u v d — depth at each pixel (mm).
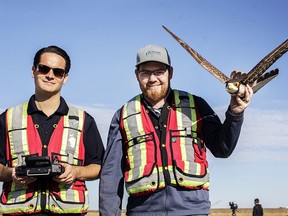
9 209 1720
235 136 1632
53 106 1809
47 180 1735
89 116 1855
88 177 1782
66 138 1783
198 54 1549
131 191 1685
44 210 1720
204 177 1674
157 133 1716
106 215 1735
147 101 1769
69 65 1827
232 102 1578
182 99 1772
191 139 1716
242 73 1500
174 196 1638
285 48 1447
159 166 1666
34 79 1798
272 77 1459
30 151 1749
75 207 1739
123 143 1771
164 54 1738
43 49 1790
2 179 1730
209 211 1683
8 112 1808
